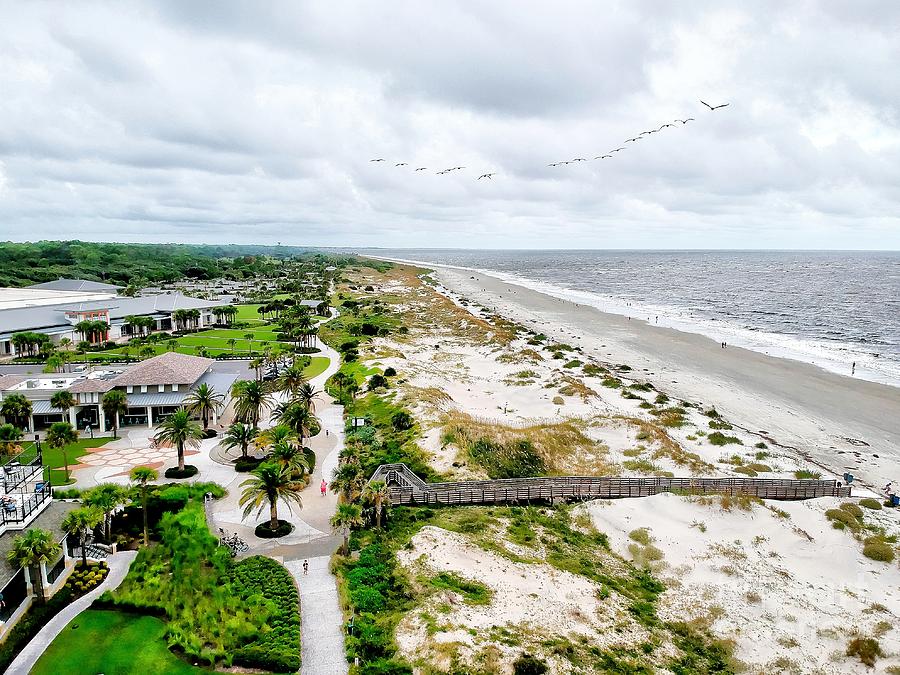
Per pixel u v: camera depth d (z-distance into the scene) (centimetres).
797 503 6769
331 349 15225
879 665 4444
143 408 8738
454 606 4650
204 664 3991
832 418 10212
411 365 13088
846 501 6800
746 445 8669
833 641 4697
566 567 5547
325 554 5494
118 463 7375
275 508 5831
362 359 13338
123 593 4578
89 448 7881
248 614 4419
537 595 4959
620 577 5553
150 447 7931
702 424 9575
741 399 11256
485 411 10338
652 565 5750
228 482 6962
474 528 6109
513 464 7938
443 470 7494
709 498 6650
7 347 13525
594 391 11331
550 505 6875
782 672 4331
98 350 14100
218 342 15588
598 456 8356
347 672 3962
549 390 11350
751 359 14400
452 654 4028
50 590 4584
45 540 4356
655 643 4519
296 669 3947
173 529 4884
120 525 5706
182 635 4153
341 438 8569
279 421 8162
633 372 13212
